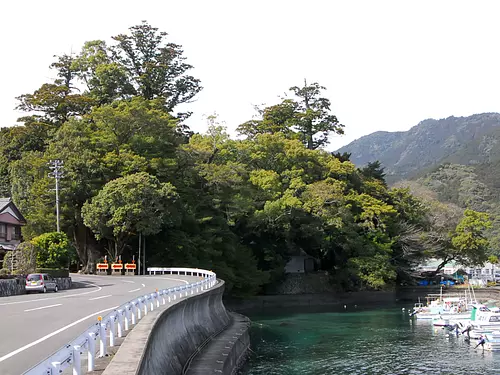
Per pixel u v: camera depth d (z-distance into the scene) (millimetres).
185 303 24453
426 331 47781
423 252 83562
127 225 53625
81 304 25125
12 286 34250
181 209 58875
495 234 129500
